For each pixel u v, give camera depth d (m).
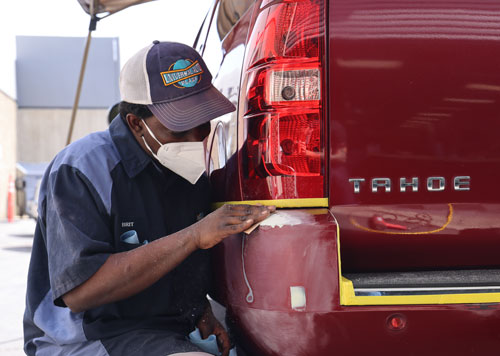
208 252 1.88
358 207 1.61
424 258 1.67
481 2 1.64
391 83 1.60
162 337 1.69
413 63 1.61
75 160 1.71
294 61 1.59
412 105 1.61
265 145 1.60
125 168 1.74
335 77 1.59
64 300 1.64
